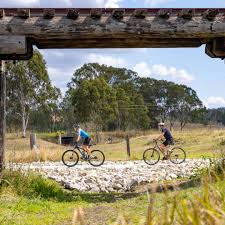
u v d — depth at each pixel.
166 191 2.58
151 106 100.31
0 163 11.82
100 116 71.62
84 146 20.55
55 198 11.76
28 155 24.48
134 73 91.56
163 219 2.52
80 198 12.36
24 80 65.94
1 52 11.55
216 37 12.41
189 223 2.48
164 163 21.44
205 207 2.59
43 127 88.19
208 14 11.82
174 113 105.44
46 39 12.39
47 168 18.83
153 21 11.87
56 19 11.70
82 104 70.75
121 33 11.80
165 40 13.37
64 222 8.65
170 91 104.50
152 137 52.69
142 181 16.38
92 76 82.81
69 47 13.95
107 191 15.52
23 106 67.00
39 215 9.35
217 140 39.53
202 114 107.81
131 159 26.22
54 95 68.69
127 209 8.38
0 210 9.10
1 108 12.14
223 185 3.34
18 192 10.99
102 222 7.64
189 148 35.72
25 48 11.57
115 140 68.75
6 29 11.59
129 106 83.50
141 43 13.70
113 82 88.44
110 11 11.84
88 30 11.73
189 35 11.99
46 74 67.25
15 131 76.44
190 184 11.23
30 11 11.70
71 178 16.09
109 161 23.91
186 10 11.75
